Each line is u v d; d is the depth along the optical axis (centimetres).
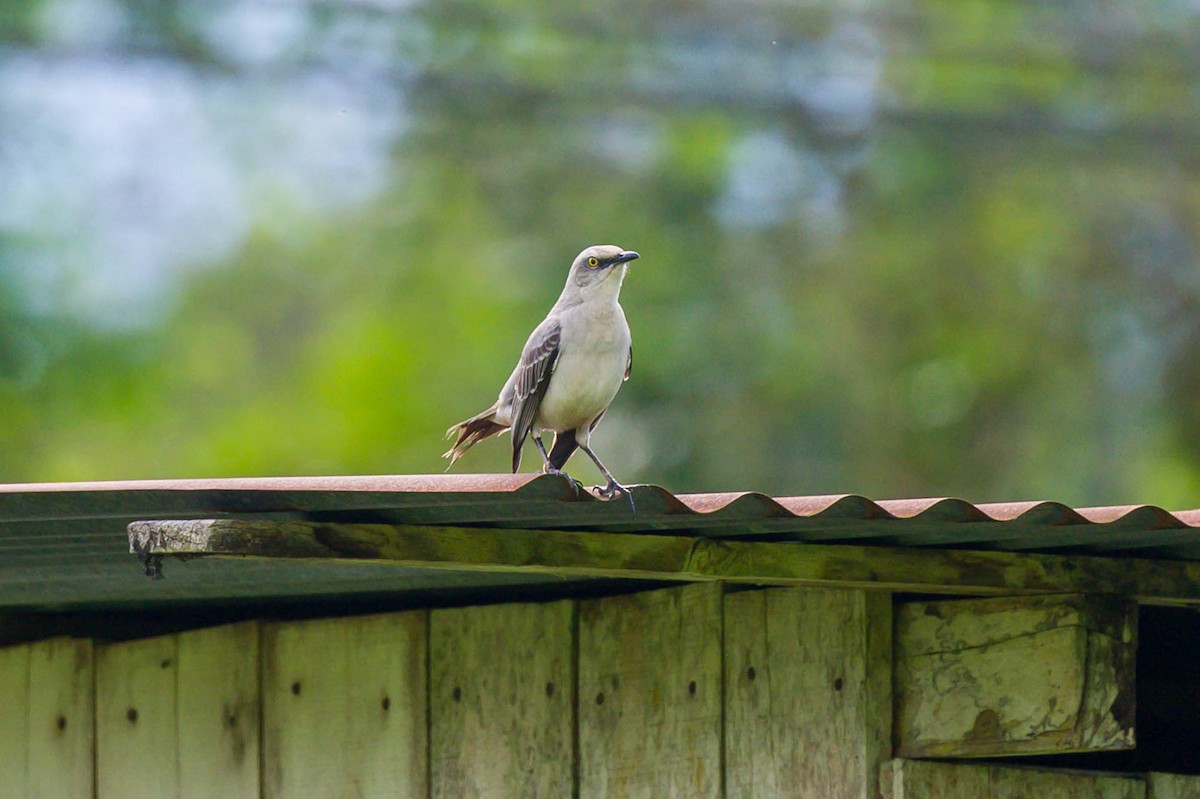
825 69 1892
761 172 2156
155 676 675
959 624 571
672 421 2002
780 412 2042
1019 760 602
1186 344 2130
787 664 577
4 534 532
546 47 1973
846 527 514
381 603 686
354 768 643
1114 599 564
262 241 2459
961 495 2083
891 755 569
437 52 1994
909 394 2102
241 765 659
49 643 692
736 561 548
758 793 575
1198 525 505
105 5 1903
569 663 612
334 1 1870
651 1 1873
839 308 2114
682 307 2064
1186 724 680
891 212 2134
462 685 629
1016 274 2150
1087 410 2123
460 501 475
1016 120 1959
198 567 572
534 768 612
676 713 591
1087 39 1938
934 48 1920
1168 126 1967
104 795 676
